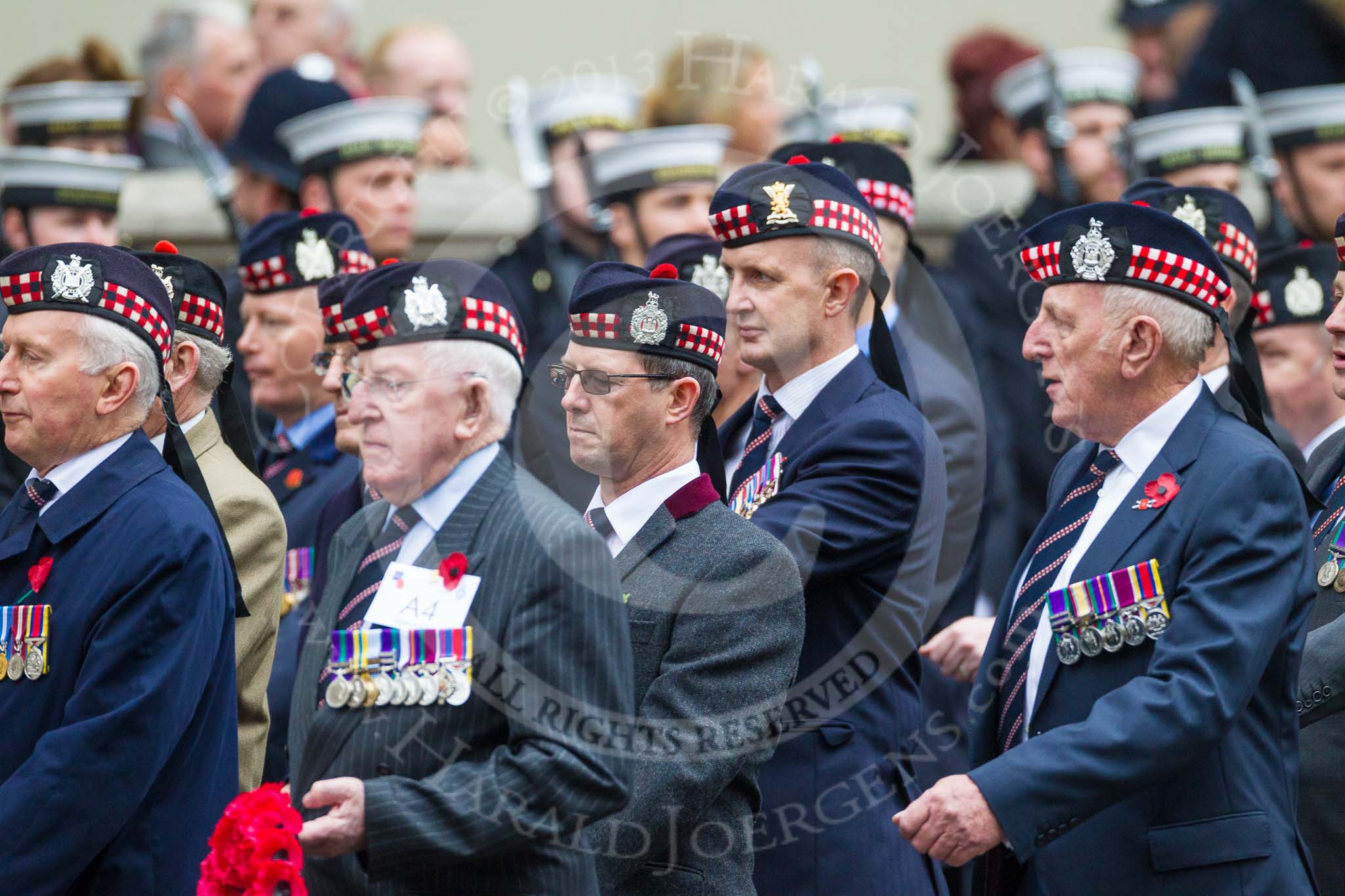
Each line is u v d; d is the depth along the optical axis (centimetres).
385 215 2362
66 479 1422
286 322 1939
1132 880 1358
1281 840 1361
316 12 2908
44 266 1413
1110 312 1395
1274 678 1376
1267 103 2230
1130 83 2491
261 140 2419
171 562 1370
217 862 1187
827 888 1462
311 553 1848
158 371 1454
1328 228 2209
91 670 1342
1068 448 2159
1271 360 1906
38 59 2962
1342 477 1625
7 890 1289
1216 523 1345
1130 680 1366
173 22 2880
